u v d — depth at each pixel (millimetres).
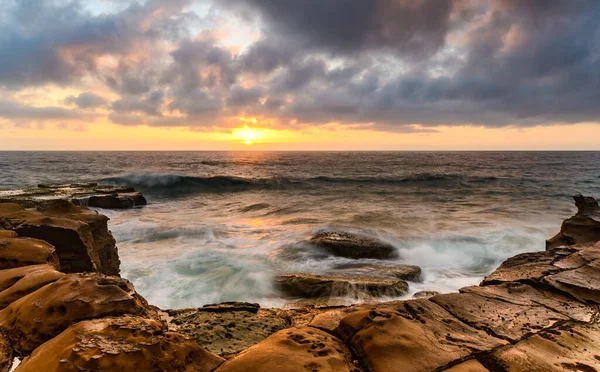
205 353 2799
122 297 3414
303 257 10469
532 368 2959
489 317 4027
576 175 44438
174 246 11766
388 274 8938
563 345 3406
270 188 32781
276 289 8062
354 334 3240
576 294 4812
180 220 16672
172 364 2525
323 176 42312
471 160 90688
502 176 42969
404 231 14156
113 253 8602
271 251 11062
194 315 4926
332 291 7699
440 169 57344
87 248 7074
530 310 4297
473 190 30594
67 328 2848
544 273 5680
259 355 2732
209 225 14906
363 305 4254
